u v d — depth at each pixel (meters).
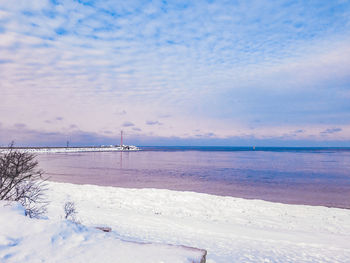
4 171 8.33
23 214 5.66
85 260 3.97
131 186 30.66
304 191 27.97
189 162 78.25
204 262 4.44
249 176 42.19
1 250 3.92
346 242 10.71
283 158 105.31
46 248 4.24
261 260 8.04
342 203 22.02
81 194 22.39
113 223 12.56
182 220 14.31
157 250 4.46
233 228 12.84
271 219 15.68
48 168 54.06
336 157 115.62
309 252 9.20
